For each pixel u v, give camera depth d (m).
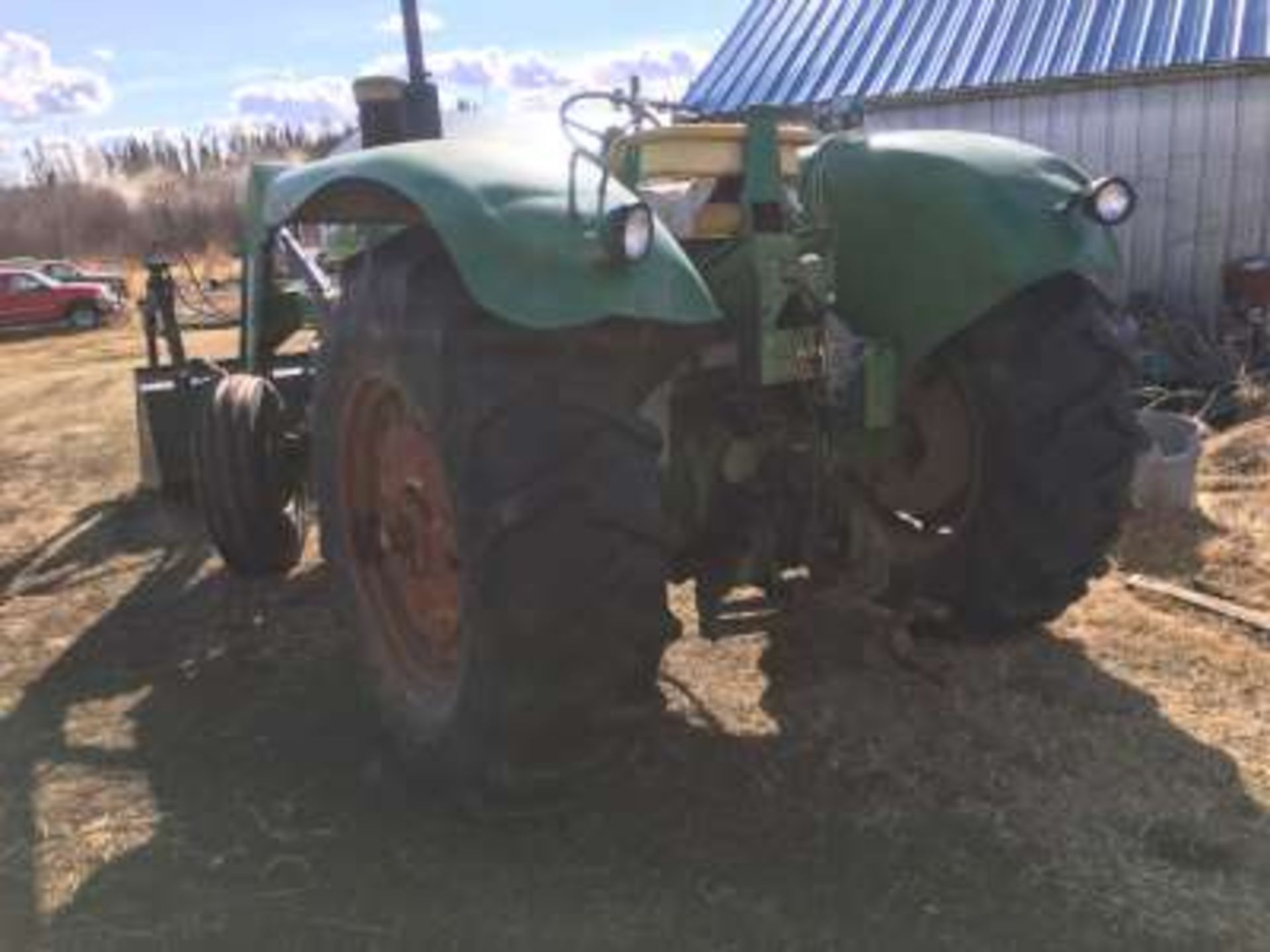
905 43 11.70
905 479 3.77
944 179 3.38
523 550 2.59
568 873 3.00
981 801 3.22
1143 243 10.39
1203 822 3.11
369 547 3.42
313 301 4.87
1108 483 3.45
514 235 2.57
